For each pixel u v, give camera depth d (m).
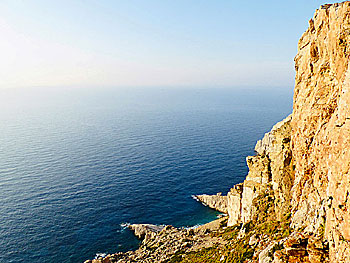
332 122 22.38
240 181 152.50
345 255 16.17
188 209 121.38
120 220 110.69
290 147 38.81
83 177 156.75
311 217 24.83
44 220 107.62
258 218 45.84
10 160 187.75
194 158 197.12
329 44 25.56
